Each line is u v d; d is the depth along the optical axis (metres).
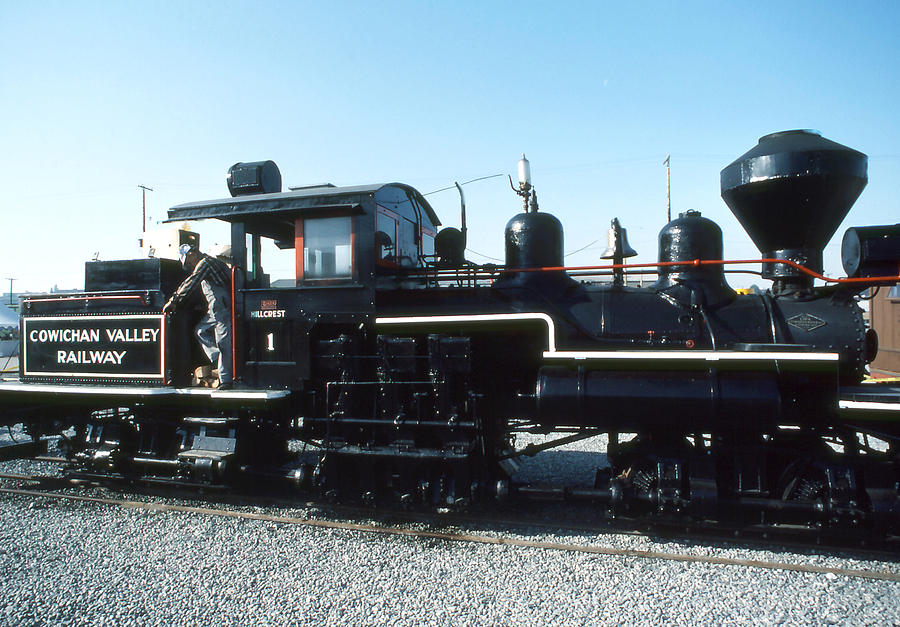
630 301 5.50
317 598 3.94
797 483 4.89
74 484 6.79
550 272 5.77
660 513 4.96
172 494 6.33
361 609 3.79
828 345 4.92
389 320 5.31
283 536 5.05
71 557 4.65
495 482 5.54
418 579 4.21
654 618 3.67
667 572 4.31
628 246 7.21
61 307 6.46
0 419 6.96
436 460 5.47
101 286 6.35
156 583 4.18
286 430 5.98
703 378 4.74
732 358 4.63
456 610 3.77
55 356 6.43
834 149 5.03
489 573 4.30
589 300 5.59
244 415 6.05
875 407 4.42
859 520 4.54
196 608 3.82
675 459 4.98
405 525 5.33
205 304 6.22
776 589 4.04
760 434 5.04
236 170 6.74
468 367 5.19
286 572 4.34
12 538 5.06
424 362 5.56
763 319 5.18
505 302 5.60
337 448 5.47
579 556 4.60
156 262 6.05
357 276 5.50
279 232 6.43
